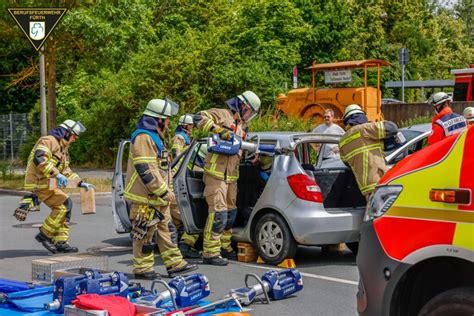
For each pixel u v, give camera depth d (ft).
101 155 85.15
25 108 117.19
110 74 82.89
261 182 30.89
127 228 34.06
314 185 27.99
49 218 33.14
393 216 14.83
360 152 28.22
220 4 110.83
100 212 49.62
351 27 116.47
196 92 73.82
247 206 31.40
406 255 14.43
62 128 32.89
